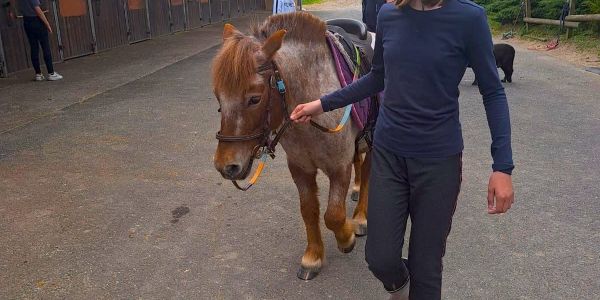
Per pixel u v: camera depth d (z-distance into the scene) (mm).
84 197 4812
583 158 5598
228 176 2711
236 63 2580
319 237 3572
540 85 9266
